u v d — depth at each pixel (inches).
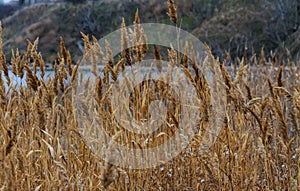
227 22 1273.4
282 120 156.4
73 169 162.2
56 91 162.4
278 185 158.9
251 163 164.6
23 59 164.1
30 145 158.9
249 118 169.5
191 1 1453.0
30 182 157.6
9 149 147.4
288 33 1150.3
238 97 163.9
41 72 163.0
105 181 141.3
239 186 163.6
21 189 154.2
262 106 158.4
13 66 163.3
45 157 157.8
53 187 156.5
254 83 273.7
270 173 159.5
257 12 1268.5
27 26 1181.7
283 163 166.1
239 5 1355.8
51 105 161.8
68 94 166.2
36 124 161.5
